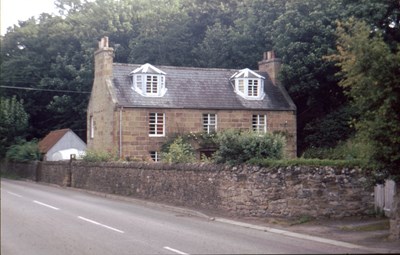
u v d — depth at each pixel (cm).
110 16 6025
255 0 4722
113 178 3119
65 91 5747
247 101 3919
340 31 1642
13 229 1598
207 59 5072
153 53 5422
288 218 1919
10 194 2720
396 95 1375
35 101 6044
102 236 1508
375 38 1461
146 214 2119
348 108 3697
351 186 1952
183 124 3750
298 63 3728
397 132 1391
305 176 1942
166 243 1394
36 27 6206
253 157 2075
